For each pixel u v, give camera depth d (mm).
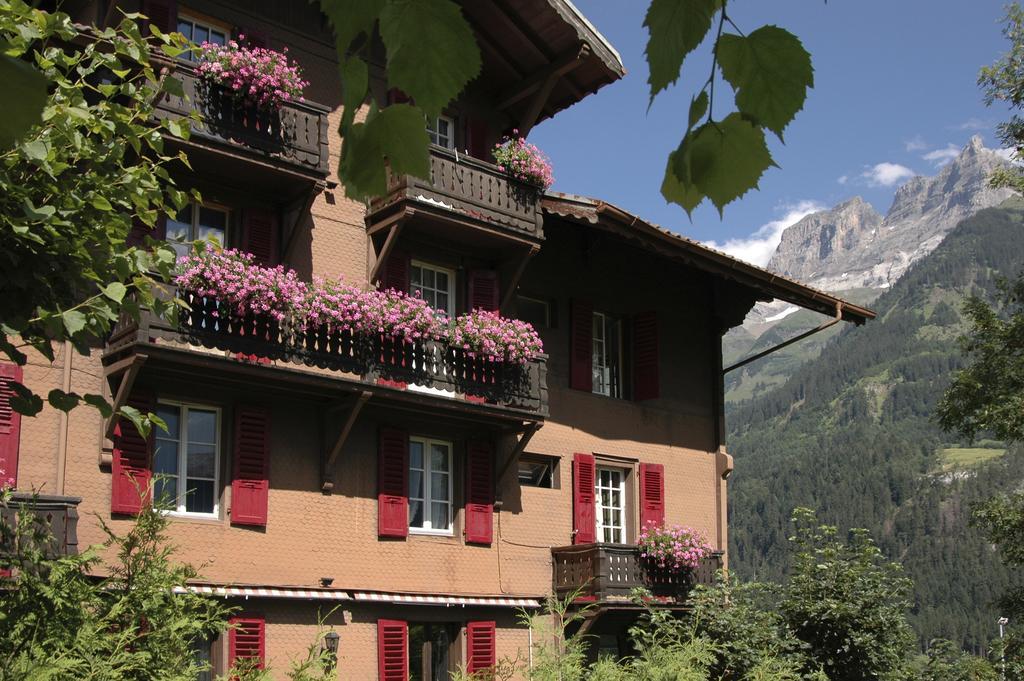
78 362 14453
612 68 19438
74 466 14266
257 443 15883
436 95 1787
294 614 15906
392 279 17719
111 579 9633
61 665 8094
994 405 21000
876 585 18922
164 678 9016
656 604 19250
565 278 20391
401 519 17281
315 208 17047
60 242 6215
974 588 160500
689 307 22594
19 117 1431
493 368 18031
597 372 21188
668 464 21500
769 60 1729
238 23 16750
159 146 7707
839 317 21609
